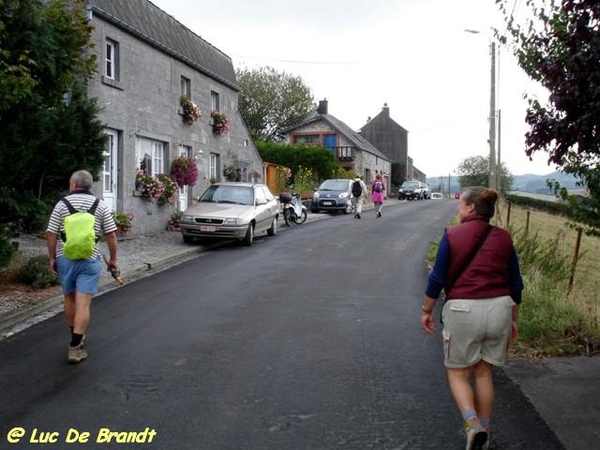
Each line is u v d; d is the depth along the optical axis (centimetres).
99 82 1479
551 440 430
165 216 1841
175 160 1886
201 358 616
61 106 923
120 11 1599
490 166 2548
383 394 520
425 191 5550
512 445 422
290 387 535
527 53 604
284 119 5922
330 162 4300
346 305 864
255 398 509
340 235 1848
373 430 447
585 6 460
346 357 623
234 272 1145
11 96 734
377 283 1043
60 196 928
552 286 852
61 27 879
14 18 801
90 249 595
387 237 1789
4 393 518
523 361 609
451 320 418
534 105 534
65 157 878
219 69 2277
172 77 1881
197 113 1995
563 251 1520
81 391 523
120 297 911
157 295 927
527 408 488
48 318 784
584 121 477
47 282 919
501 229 432
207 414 475
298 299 902
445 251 426
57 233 623
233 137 2416
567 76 492
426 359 619
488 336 414
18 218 875
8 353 631
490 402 423
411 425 456
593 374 568
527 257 1048
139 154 1719
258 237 1803
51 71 850
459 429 449
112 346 655
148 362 602
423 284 1041
